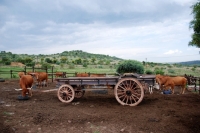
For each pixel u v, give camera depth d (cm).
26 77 868
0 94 977
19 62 7150
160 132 477
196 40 1195
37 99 860
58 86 816
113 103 770
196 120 556
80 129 496
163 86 1045
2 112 631
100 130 488
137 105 726
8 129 492
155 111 642
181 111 643
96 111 648
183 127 506
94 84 780
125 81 726
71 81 800
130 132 476
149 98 860
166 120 555
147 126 511
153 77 732
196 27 1152
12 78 1959
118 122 540
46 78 1330
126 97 747
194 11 1167
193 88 1227
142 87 701
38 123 537
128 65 1688
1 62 6400
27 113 626
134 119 563
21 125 521
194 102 777
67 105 742
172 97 885
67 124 530
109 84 766
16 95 958
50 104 758
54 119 567
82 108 692
